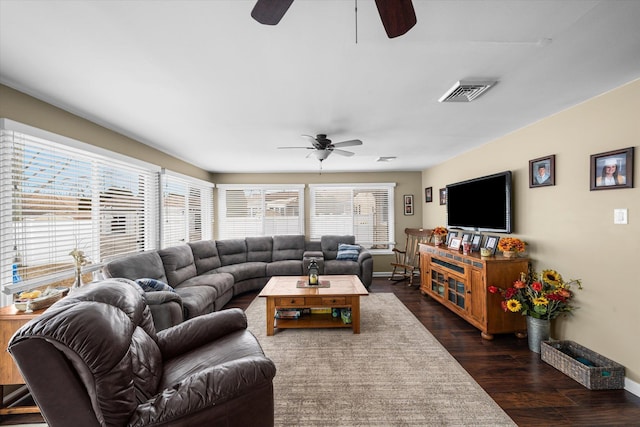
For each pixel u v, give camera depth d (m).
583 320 2.33
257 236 5.61
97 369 0.99
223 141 3.42
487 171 3.61
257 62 1.67
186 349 1.77
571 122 2.42
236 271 4.42
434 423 1.67
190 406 1.11
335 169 5.63
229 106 2.34
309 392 1.96
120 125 2.81
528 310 2.58
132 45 1.49
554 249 2.60
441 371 2.22
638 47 1.54
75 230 2.51
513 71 1.81
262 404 1.26
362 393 1.95
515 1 1.18
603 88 2.07
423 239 5.07
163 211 3.89
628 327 1.99
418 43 1.50
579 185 2.35
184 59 1.63
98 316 1.09
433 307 3.77
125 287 1.55
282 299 2.95
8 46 1.49
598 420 1.71
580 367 2.05
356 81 1.93
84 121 2.58
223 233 5.82
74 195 2.51
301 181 5.87
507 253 2.87
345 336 2.87
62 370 0.97
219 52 1.56
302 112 2.49
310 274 3.34
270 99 2.21
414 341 2.75
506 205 3.10
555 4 1.21
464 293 3.18
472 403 1.84
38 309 1.82
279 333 2.96
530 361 2.37
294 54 1.59
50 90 2.02
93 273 2.71
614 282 2.09
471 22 1.32
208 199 5.59
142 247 3.51
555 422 1.69
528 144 2.91
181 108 2.38
